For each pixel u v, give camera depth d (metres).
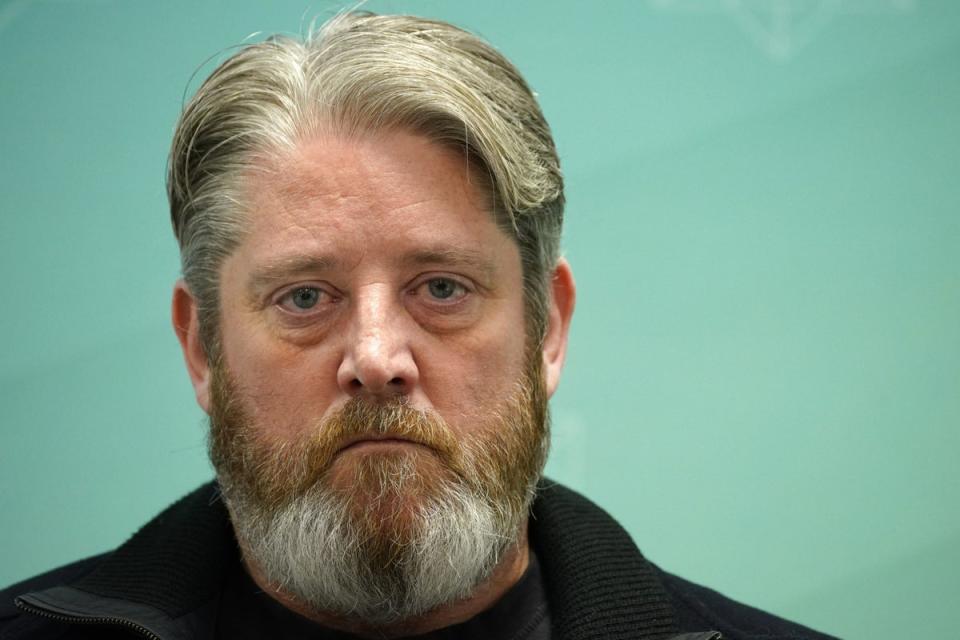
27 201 5.31
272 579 3.53
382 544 3.28
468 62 3.49
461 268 3.37
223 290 3.53
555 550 3.79
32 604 3.50
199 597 3.66
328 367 3.33
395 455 3.27
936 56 5.59
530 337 3.59
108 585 3.68
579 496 4.04
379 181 3.32
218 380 3.57
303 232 3.33
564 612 3.65
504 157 3.41
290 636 3.60
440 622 3.59
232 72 3.54
